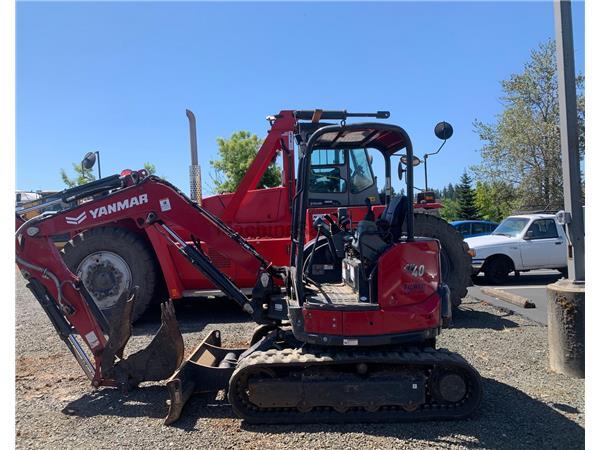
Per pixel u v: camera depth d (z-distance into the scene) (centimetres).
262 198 853
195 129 909
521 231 1234
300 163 543
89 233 809
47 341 718
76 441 397
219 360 545
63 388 521
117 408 465
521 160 2562
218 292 817
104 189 563
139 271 800
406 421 421
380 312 421
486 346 643
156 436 404
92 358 629
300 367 432
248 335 718
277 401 416
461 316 825
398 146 527
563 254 1212
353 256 490
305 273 503
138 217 549
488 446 378
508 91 2678
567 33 543
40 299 502
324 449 377
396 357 418
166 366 488
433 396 427
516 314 831
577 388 496
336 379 419
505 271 1210
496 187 2700
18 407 470
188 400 477
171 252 813
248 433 407
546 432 400
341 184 848
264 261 548
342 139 516
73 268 801
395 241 451
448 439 389
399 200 465
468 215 3947
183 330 757
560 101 553
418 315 424
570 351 531
